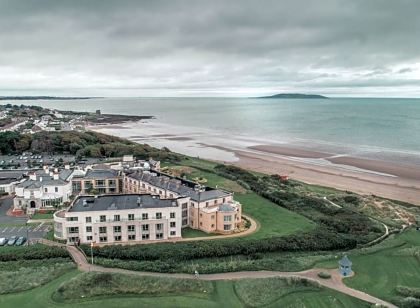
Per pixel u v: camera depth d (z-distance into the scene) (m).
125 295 84.50
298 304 82.25
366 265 101.94
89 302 81.44
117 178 168.88
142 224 117.94
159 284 87.69
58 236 117.19
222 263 100.81
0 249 108.56
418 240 121.38
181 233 124.12
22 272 92.44
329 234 122.44
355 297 85.50
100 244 115.00
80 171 172.00
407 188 194.75
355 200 165.75
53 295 83.12
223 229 124.56
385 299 85.00
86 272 91.62
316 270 98.12
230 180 189.88
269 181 193.75
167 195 140.88
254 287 87.56
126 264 98.06
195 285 87.69
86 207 117.56
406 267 101.44
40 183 149.00
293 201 158.12
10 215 141.00
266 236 121.00
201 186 141.00
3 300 81.38
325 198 168.75
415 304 82.50
